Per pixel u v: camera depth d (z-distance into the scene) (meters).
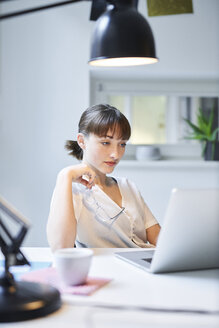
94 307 0.73
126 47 1.09
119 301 0.76
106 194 1.53
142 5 2.55
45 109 2.59
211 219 0.90
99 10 1.20
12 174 2.59
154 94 2.83
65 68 2.58
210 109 2.87
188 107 2.86
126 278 0.92
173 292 0.82
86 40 2.57
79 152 1.68
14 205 2.59
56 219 1.26
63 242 1.23
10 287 0.73
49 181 2.60
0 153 2.59
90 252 0.86
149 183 2.65
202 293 0.82
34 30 2.57
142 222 1.57
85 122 1.49
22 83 2.58
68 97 2.59
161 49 2.58
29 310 0.67
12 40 2.57
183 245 0.91
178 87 2.84
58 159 2.60
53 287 0.77
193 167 2.66
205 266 1.00
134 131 2.84
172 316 0.69
